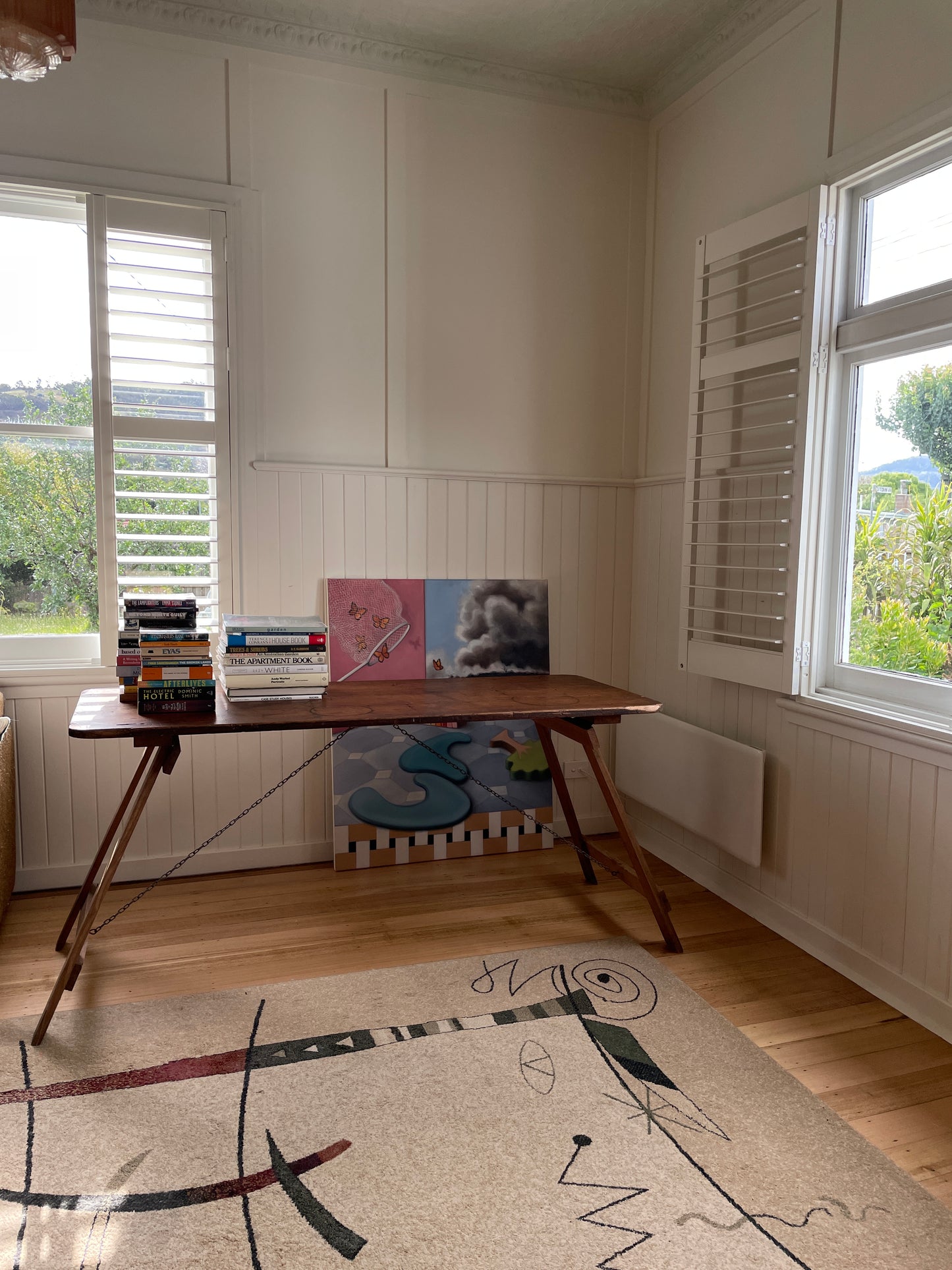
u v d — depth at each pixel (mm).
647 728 3543
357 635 3350
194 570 3189
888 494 2521
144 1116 1867
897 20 2393
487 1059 2100
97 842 3152
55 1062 2057
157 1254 1511
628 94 3539
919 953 2348
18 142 2865
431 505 3434
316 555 3299
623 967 2590
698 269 3121
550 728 2891
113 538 3055
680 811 3309
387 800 3418
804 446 2635
